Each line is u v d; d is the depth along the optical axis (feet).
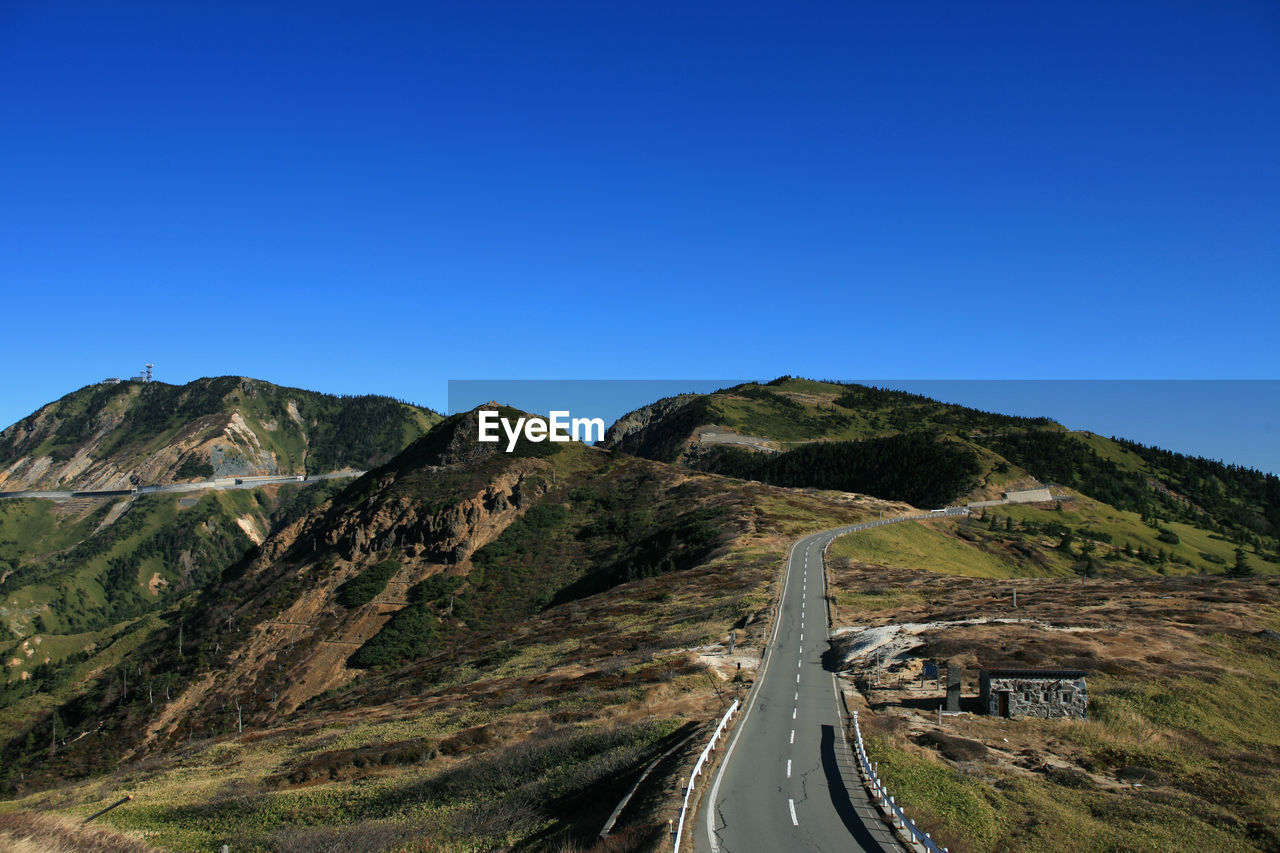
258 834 98.07
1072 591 220.02
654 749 98.99
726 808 76.43
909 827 70.54
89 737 317.22
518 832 82.79
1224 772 98.43
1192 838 79.61
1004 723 113.91
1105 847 76.59
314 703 296.51
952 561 355.56
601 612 243.19
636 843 64.64
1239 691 126.00
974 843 73.77
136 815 114.93
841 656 155.02
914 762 93.71
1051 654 142.31
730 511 381.19
